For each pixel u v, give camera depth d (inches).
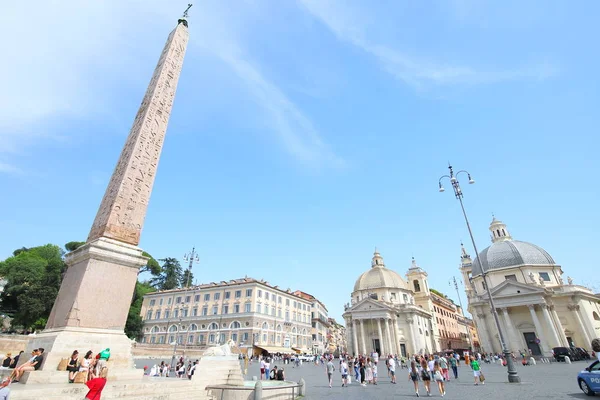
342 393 674.8
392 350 2472.9
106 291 443.8
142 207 535.8
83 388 332.2
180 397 417.1
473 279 2456.9
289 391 573.6
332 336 4207.7
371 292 2908.5
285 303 2625.5
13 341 1087.6
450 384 814.5
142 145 568.4
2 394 268.1
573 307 1945.1
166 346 1782.7
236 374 602.9
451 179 944.9
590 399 472.4
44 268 1696.6
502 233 2620.6
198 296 2518.5
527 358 1625.2
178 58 705.6
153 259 2765.7
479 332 2150.6
